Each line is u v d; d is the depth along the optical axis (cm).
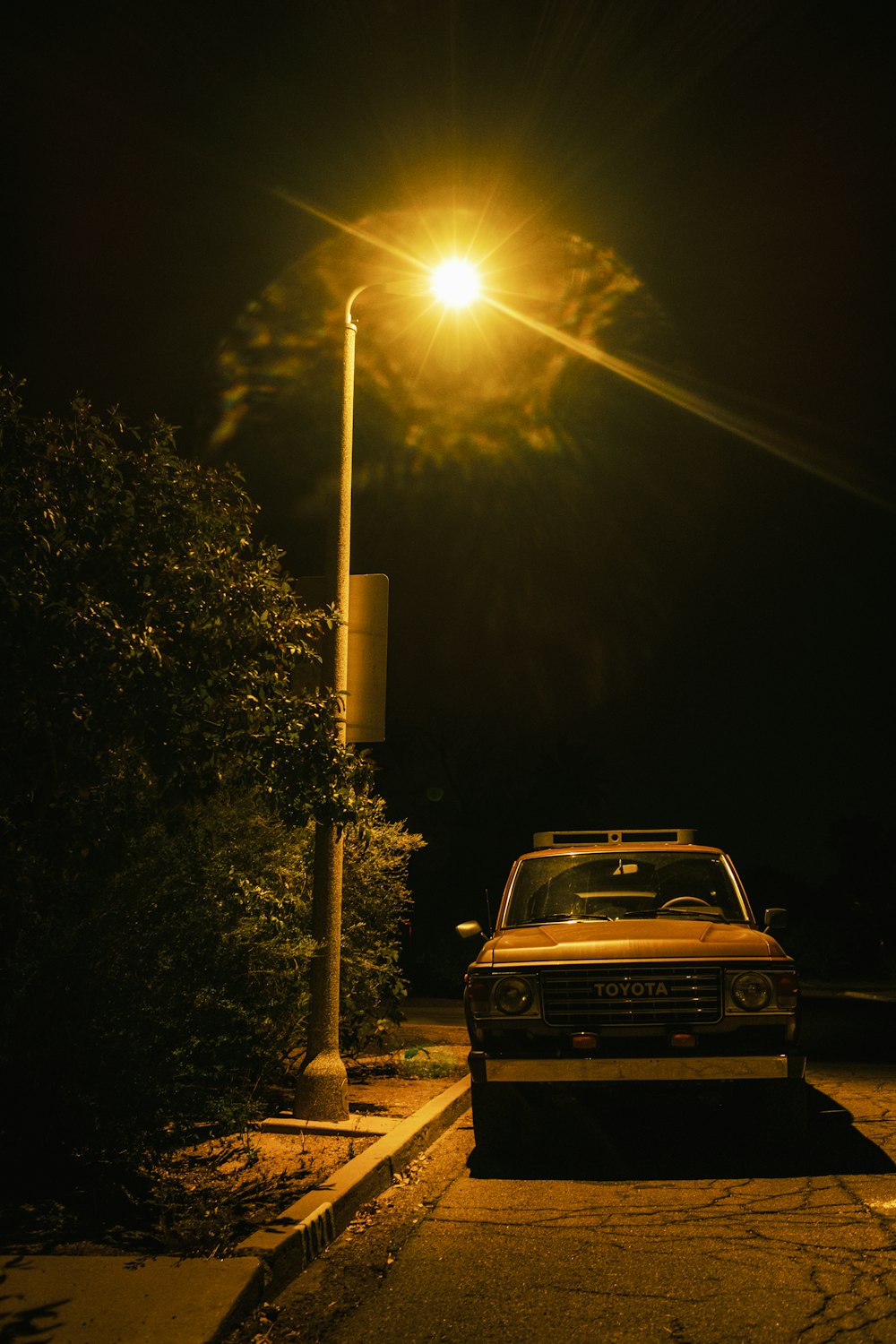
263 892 759
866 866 4066
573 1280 516
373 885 1024
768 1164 736
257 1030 786
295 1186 632
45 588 579
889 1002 2631
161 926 632
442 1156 779
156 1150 616
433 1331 460
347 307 944
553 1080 718
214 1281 475
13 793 635
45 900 622
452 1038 1400
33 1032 580
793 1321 460
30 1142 594
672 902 896
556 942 782
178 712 637
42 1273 485
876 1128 837
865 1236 569
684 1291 498
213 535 686
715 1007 729
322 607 870
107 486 646
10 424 625
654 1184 692
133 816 641
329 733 720
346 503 903
